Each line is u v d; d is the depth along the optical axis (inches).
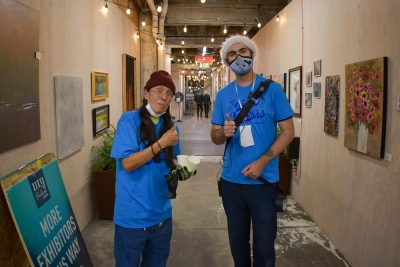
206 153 320.2
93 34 156.5
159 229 75.1
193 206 175.0
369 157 102.5
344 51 120.9
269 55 258.7
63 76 116.3
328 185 135.7
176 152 79.4
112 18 194.5
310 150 158.7
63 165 119.9
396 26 88.4
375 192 98.7
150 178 71.4
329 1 135.5
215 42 442.3
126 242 71.8
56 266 73.5
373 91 98.1
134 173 70.8
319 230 143.5
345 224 119.4
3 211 65.9
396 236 87.7
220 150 334.6
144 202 71.1
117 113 209.5
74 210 131.6
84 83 142.6
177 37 441.1
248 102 81.4
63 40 118.6
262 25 319.9
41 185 76.3
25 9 86.8
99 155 156.9
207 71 905.5
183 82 862.5
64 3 119.4
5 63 76.9
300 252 123.8
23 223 65.8
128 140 69.5
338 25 126.4
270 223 81.4
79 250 87.1
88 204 148.5
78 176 135.6
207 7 332.2
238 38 82.9
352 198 114.0
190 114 836.6
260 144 81.1
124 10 245.1
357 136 108.3
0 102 74.8
